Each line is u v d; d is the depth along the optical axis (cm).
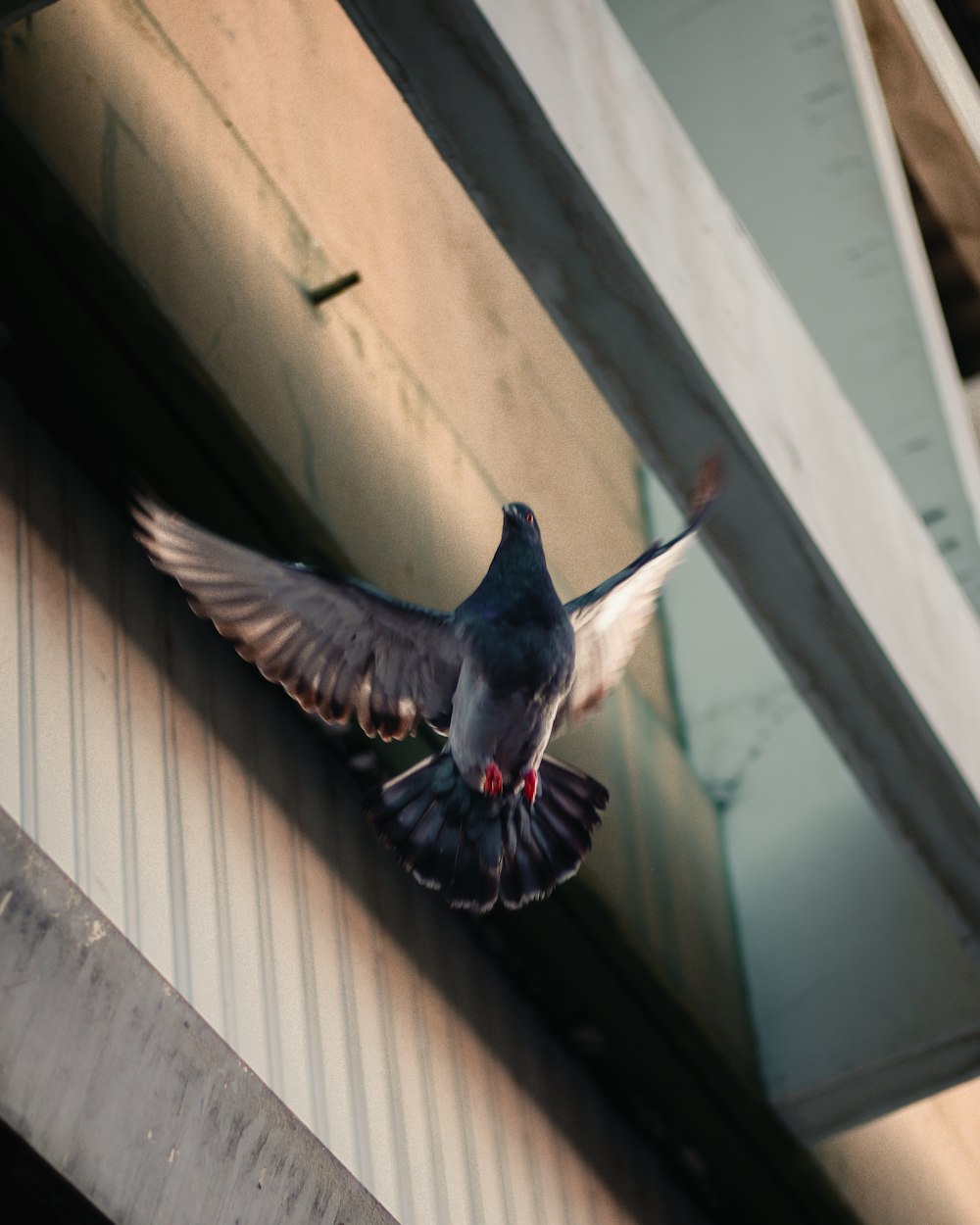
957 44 2534
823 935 1407
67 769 880
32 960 711
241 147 1144
